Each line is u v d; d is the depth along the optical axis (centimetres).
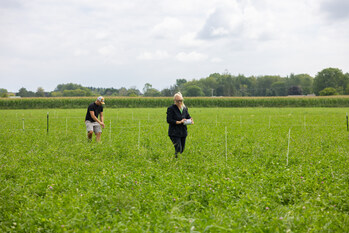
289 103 7588
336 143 1502
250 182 808
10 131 1981
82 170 945
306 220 568
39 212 614
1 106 6825
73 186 767
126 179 801
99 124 1574
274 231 528
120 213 617
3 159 1084
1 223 589
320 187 755
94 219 582
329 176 838
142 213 624
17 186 773
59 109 6575
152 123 2717
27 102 6962
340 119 3250
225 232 495
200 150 1271
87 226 548
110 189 733
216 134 1844
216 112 4916
